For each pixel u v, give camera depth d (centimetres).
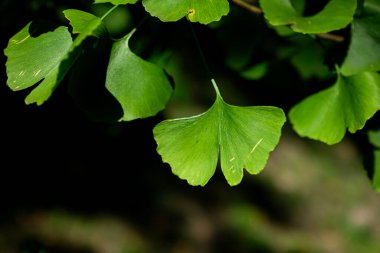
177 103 246
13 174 185
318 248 232
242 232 232
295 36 79
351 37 70
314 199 261
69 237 200
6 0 74
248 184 260
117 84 67
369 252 235
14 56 66
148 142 154
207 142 67
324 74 77
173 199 237
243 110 67
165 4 65
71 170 204
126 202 223
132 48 75
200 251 220
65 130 102
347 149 295
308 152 290
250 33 79
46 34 66
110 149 159
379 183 72
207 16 64
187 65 249
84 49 64
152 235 217
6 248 184
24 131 99
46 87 63
